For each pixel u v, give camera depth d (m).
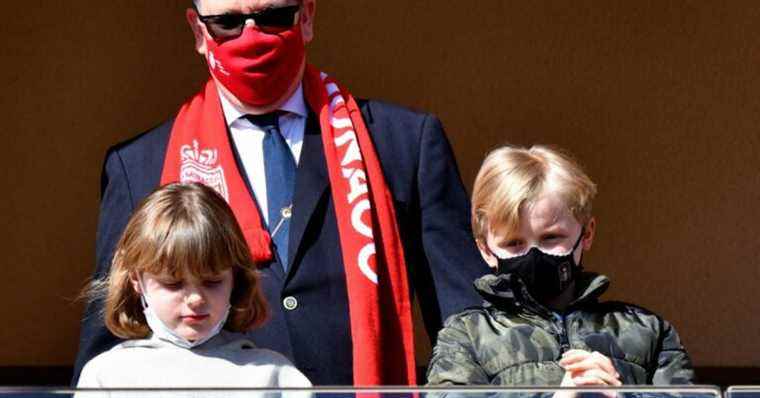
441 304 14.21
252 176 14.48
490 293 13.13
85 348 13.74
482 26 29.48
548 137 29.38
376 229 14.28
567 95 29.36
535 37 29.38
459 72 29.50
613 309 13.39
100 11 29.81
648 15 29.17
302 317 13.93
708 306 29.02
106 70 29.81
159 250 12.16
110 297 12.59
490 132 29.44
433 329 14.48
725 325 28.98
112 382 12.37
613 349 13.05
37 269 29.75
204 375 12.41
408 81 29.56
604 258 29.27
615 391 9.91
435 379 12.98
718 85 29.06
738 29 28.97
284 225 14.25
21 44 29.78
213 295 12.38
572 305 13.25
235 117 14.61
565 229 13.02
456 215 14.59
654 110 29.22
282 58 14.29
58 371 29.17
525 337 13.02
